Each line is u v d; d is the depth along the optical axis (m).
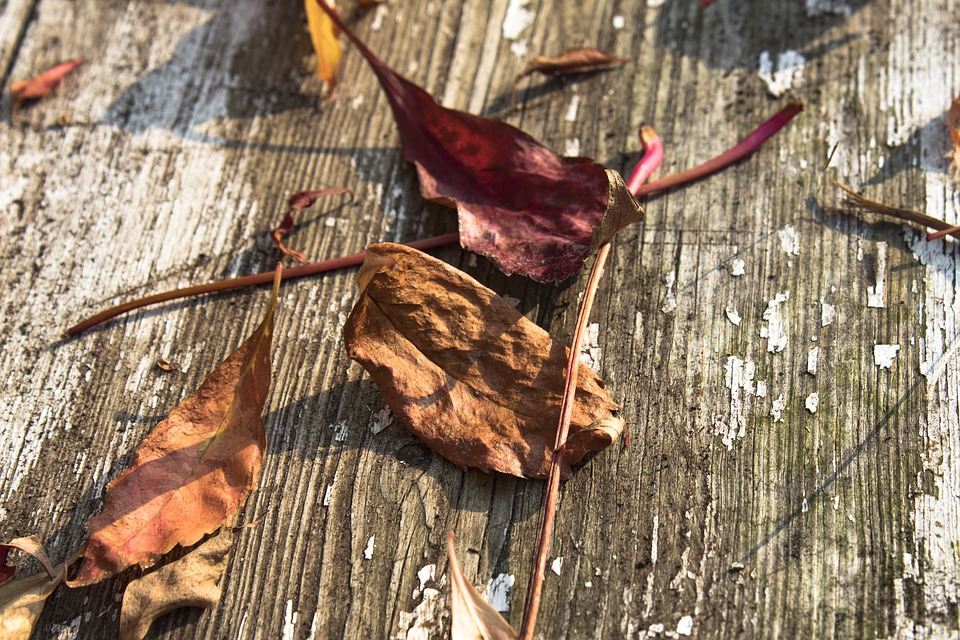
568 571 0.35
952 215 0.40
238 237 0.41
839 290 0.39
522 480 0.36
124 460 0.38
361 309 0.36
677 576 0.35
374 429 0.37
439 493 0.36
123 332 0.40
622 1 0.45
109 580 0.36
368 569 0.36
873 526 0.36
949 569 0.35
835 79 0.42
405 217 0.41
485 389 0.36
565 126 0.42
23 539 0.35
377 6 0.45
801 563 0.35
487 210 0.39
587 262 0.39
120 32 0.45
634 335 0.38
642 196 0.41
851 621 0.35
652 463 0.37
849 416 0.37
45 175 0.42
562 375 0.36
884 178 0.40
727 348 0.38
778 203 0.40
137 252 0.41
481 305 0.37
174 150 0.43
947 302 0.38
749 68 0.43
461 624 0.34
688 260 0.39
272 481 0.37
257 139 0.43
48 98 0.44
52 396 0.39
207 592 0.35
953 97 0.41
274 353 0.39
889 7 0.43
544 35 0.44
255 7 0.46
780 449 0.37
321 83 0.44
